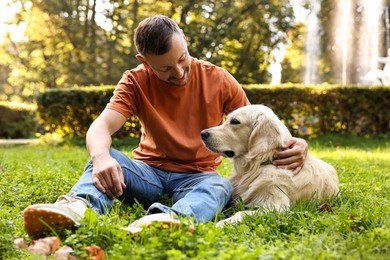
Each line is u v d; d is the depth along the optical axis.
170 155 3.85
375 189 4.75
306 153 4.00
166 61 3.44
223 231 2.92
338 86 12.76
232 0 28.59
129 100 3.80
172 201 3.74
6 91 39.19
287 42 31.00
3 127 19.75
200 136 3.93
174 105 3.85
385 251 2.60
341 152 9.28
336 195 4.12
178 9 28.06
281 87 12.62
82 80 28.28
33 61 31.42
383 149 10.46
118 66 27.48
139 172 3.72
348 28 31.47
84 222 2.77
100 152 3.37
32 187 4.38
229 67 29.17
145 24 3.44
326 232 2.87
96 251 2.48
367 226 3.09
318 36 32.19
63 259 2.49
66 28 28.88
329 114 12.80
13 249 2.71
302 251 2.50
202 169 3.91
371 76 20.34
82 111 13.09
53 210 2.72
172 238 2.59
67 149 11.34
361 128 12.91
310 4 31.95
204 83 3.93
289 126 12.77
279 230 3.07
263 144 3.90
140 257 2.37
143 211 3.58
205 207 3.24
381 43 30.36
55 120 13.26
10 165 6.39
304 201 3.91
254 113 3.99
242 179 4.03
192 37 25.92
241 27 28.83
